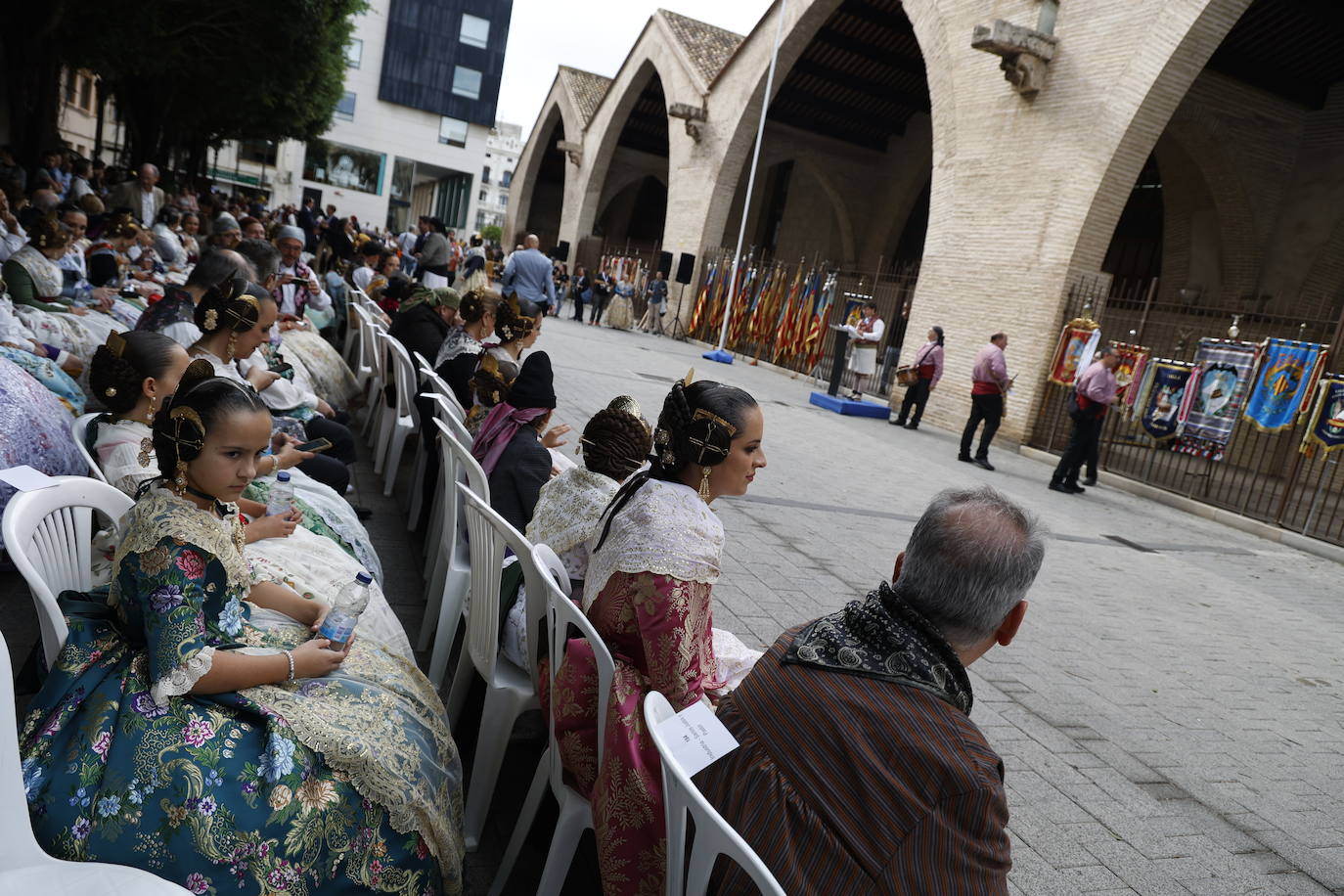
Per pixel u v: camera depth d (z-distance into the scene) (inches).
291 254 322.3
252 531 108.4
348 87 1866.4
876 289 797.9
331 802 75.7
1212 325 651.5
